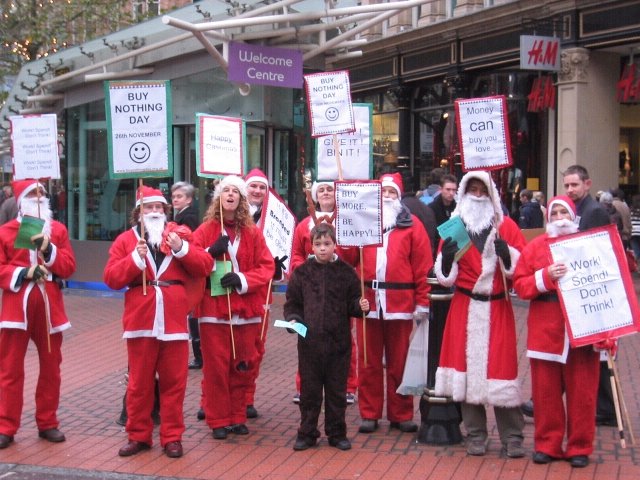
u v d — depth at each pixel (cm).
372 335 634
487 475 535
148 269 590
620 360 876
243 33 1080
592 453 571
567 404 552
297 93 1354
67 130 1595
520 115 1698
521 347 932
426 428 609
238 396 641
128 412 596
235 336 636
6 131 1791
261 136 1369
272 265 648
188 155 1398
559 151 1562
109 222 1508
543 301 549
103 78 1348
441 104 1912
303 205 1395
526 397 726
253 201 747
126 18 2689
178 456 584
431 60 1877
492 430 647
